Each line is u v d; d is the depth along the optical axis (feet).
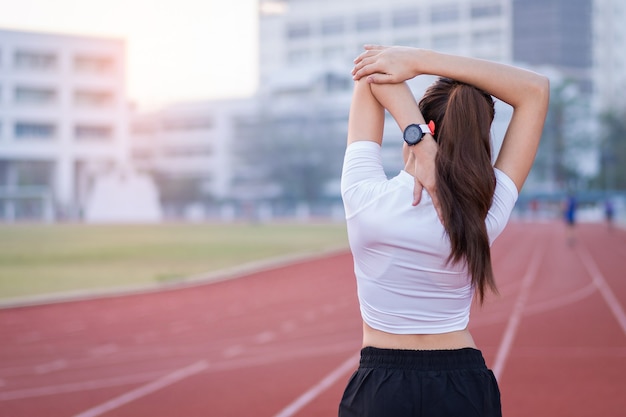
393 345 6.09
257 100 271.49
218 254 79.05
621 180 255.91
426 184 5.96
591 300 42.78
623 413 18.65
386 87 6.25
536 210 216.95
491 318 35.58
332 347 28.76
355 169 6.28
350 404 6.12
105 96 220.84
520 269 64.75
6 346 29.60
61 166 214.69
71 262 68.44
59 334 32.40
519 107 6.35
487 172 5.93
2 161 209.46
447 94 6.25
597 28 305.12
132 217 219.20
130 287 48.55
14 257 73.31
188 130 283.38
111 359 26.86
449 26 302.86
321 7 328.29
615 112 260.62
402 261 5.96
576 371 23.63
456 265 5.92
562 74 280.72
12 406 20.22
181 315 38.11
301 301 43.91
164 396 21.04
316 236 117.70
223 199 263.90
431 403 5.84
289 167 256.73
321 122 261.65
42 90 211.82
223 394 21.13
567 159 256.73
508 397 20.31
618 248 93.76
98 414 19.25
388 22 314.35
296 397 20.61
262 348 28.68
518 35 297.53
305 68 268.41
